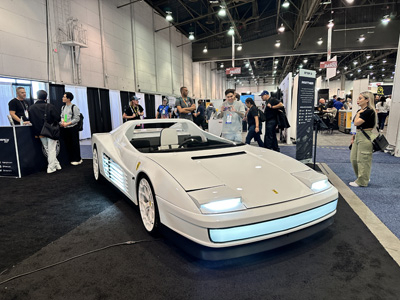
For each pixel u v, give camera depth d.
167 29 16.69
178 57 18.66
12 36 6.89
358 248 2.02
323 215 1.96
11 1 6.83
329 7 16.11
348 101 11.94
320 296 1.51
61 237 2.24
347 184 3.66
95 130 10.09
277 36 19.28
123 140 3.04
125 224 2.48
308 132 4.82
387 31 17.28
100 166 3.57
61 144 5.00
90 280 1.67
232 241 1.61
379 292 1.54
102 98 10.45
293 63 29.47
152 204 2.12
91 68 9.90
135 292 1.56
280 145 7.75
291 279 1.66
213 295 1.53
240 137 4.33
